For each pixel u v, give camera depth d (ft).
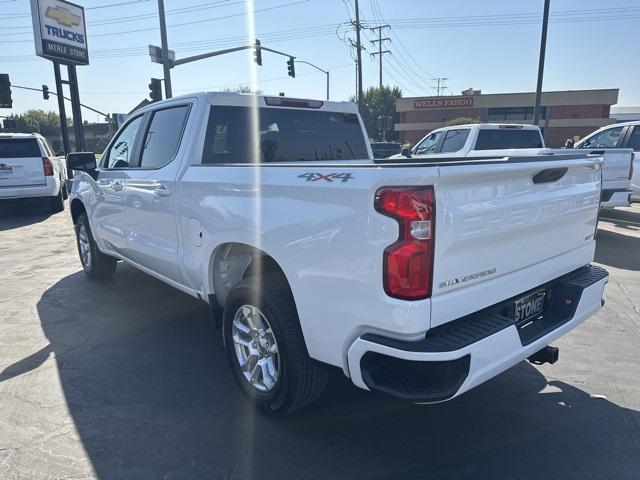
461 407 11.18
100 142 216.74
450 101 193.26
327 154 15.83
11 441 9.92
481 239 8.36
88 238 20.20
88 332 15.51
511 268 9.23
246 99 13.88
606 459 9.36
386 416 10.83
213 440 9.98
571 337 14.99
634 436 10.07
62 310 17.47
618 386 12.04
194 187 11.94
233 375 11.59
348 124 16.43
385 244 7.65
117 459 9.38
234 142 13.64
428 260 7.61
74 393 11.80
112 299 18.60
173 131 13.93
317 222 8.61
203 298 12.68
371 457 9.45
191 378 12.56
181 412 10.98
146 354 13.96
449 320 8.09
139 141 15.61
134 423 10.55
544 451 9.61
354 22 110.01
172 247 13.46
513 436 10.09
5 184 38.50
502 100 188.75
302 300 9.09
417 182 7.47
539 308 10.39
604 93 178.50
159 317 16.78
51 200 42.19
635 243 28.25
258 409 11.00
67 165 17.48
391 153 82.12
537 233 9.72
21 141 39.24
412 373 7.90
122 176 15.80
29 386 12.12
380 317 7.85
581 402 11.35
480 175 8.07
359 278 8.03
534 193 9.44
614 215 38.17
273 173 9.61
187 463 9.28
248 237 10.14
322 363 9.05
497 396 11.63
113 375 12.71
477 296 8.52
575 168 10.44
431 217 7.53
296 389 9.80
